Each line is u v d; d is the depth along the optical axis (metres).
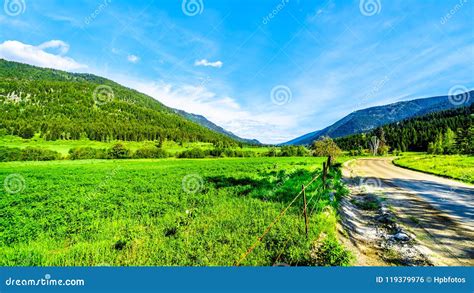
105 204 16.27
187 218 11.42
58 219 13.15
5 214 14.73
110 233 10.53
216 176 29.45
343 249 7.97
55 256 8.57
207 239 8.84
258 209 12.61
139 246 8.84
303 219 10.66
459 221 11.62
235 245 8.32
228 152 117.75
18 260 8.24
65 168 55.19
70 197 19.48
